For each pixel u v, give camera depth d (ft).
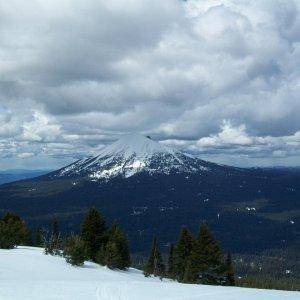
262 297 137.39
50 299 117.60
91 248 268.00
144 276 247.29
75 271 211.20
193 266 227.40
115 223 286.25
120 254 255.29
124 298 125.18
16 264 208.64
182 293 138.82
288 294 147.54
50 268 209.87
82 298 121.60
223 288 158.81
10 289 129.70
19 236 310.45
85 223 272.10
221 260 229.45
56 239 283.59
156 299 125.49
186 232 266.77
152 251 290.76
